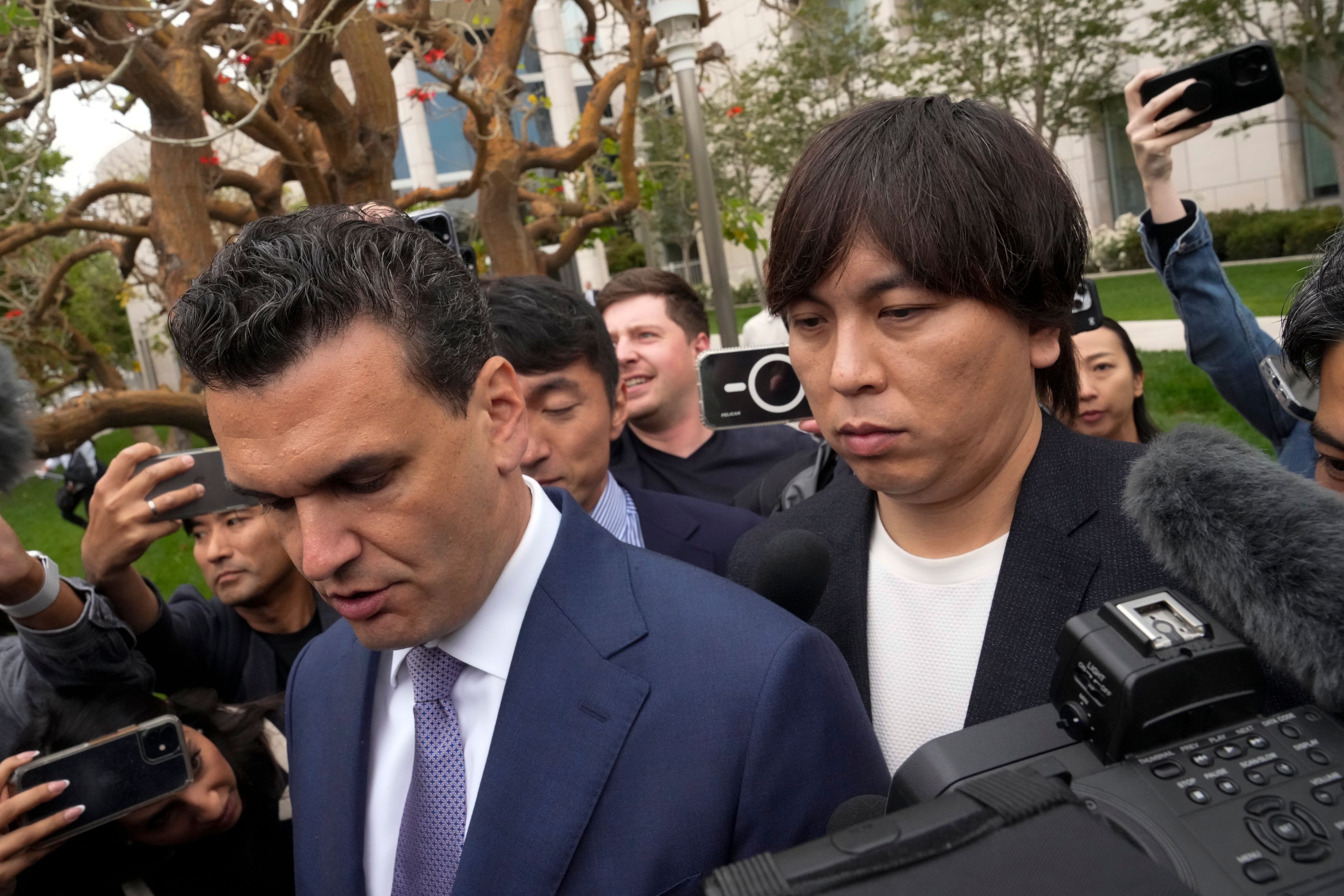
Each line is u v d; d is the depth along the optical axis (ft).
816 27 24.18
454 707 4.04
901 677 4.28
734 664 3.79
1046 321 3.87
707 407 6.68
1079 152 58.44
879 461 3.81
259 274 3.16
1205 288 7.05
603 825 3.68
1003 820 2.15
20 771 5.20
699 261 83.76
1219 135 54.65
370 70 12.69
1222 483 2.93
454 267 3.58
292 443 3.15
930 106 3.74
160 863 5.85
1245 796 2.43
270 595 7.93
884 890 1.99
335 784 4.34
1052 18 44.91
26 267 22.89
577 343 6.19
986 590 4.13
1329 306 3.39
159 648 7.04
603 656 3.90
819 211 3.64
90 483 8.62
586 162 18.76
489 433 3.66
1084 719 2.70
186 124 11.41
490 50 14.99
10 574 5.49
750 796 3.64
